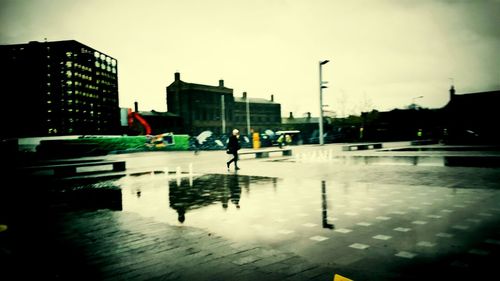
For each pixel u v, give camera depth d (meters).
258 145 37.97
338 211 6.80
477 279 3.44
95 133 82.38
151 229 5.82
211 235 5.36
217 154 35.66
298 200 8.11
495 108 49.97
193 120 66.56
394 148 28.91
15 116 76.31
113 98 90.50
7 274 3.82
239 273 3.76
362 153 24.73
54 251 4.67
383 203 7.41
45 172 17.44
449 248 4.41
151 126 62.56
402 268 3.79
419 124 62.78
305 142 53.44
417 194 8.29
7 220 6.60
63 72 75.88
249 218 6.47
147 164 21.70
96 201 8.69
